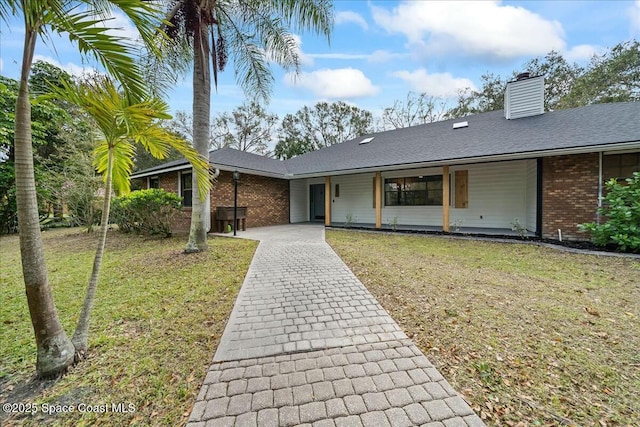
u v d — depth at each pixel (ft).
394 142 40.52
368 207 42.45
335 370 7.14
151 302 11.87
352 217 43.98
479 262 18.25
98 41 7.56
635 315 10.05
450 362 7.43
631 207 19.83
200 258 19.56
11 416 5.85
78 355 7.63
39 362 6.93
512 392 6.28
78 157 35.42
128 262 19.03
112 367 7.41
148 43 8.48
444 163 28.78
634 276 14.84
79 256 21.50
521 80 32.76
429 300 11.65
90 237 31.99
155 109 9.04
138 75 8.62
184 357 7.85
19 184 6.68
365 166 34.40
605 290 12.71
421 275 15.23
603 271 15.84
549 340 8.40
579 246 22.35
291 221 47.75
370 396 6.17
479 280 14.28
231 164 36.32
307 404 5.96
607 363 7.27
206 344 8.53
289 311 10.86
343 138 88.63
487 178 33.35
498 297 11.87
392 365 7.32
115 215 35.14
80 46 7.65
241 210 35.86
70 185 34.96
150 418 5.74
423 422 5.43
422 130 41.93
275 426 5.39
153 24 8.21
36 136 39.65
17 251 25.44
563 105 58.08
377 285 13.73
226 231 33.65
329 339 8.71
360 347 8.24
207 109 20.52
